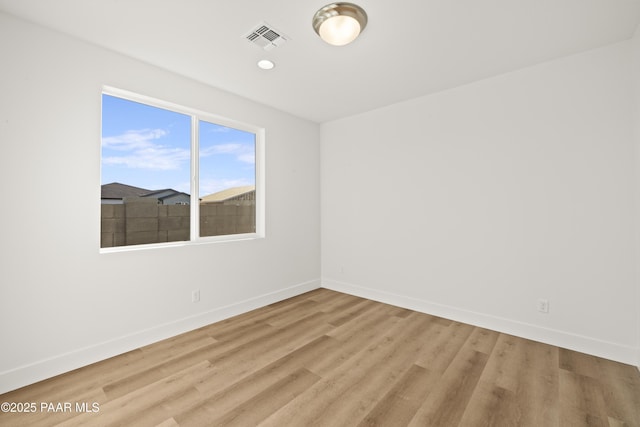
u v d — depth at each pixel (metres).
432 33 2.09
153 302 2.56
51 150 2.05
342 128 4.05
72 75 2.13
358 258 3.91
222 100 3.08
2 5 1.78
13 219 1.90
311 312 3.30
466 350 2.41
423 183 3.28
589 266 2.35
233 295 3.20
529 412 1.69
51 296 2.04
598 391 1.87
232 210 3.34
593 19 1.94
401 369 2.13
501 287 2.78
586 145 2.35
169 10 1.84
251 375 2.05
